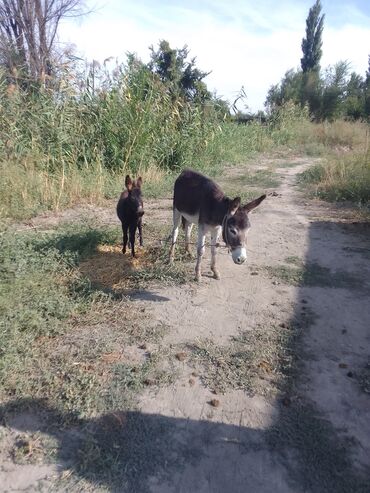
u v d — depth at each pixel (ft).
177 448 8.96
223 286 16.97
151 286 16.60
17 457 8.54
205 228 16.28
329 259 20.26
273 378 11.35
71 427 9.37
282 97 115.96
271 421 9.84
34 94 31.14
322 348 12.86
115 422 9.53
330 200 31.94
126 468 8.41
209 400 10.41
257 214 27.96
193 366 11.71
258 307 15.29
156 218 25.81
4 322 12.49
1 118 28.96
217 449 8.99
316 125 86.99
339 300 16.01
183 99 41.93
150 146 36.17
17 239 18.51
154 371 11.36
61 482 8.05
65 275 16.70
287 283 17.43
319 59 168.14
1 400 10.01
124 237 19.30
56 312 13.79
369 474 8.59
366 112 110.22
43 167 29.14
